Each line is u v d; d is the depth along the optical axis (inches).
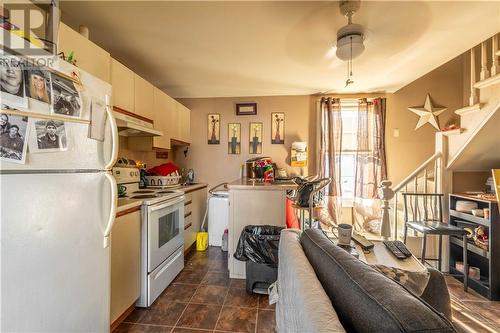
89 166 43.7
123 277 66.4
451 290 86.7
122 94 81.6
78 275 41.6
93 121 44.5
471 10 65.6
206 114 148.9
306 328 22.8
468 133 90.0
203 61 99.0
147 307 74.9
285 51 89.9
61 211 38.0
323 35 78.4
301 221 91.1
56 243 37.2
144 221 75.6
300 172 142.9
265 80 121.6
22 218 32.4
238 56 94.7
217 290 85.3
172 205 91.1
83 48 62.6
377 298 22.7
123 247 66.2
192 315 71.4
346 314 25.3
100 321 47.4
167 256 87.5
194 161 149.7
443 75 133.5
